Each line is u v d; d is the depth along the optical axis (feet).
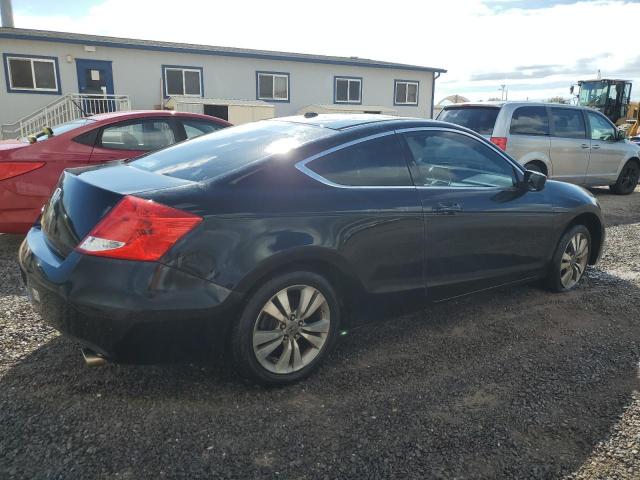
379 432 8.38
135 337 8.14
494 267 12.82
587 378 10.30
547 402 9.41
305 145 10.04
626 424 8.80
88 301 8.00
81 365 10.06
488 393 9.65
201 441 8.00
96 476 7.19
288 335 9.52
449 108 30.30
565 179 30.53
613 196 34.83
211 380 9.75
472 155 12.68
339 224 9.73
